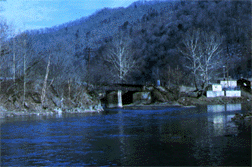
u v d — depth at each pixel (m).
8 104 69.81
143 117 60.06
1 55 70.19
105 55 158.25
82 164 21.81
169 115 64.38
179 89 118.50
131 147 27.34
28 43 80.69
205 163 21.12
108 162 22.17
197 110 79.69
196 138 31.27
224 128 38.31
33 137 33.72
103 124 47.00
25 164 22.03
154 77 167.62
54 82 85.31
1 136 34.56
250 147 25.83
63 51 92.06
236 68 174.00
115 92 102.94
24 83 73.56
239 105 99.38
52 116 64.56
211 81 141.38
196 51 138.75
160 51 194.88
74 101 89.50
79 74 101.56
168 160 22.27
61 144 29.30
